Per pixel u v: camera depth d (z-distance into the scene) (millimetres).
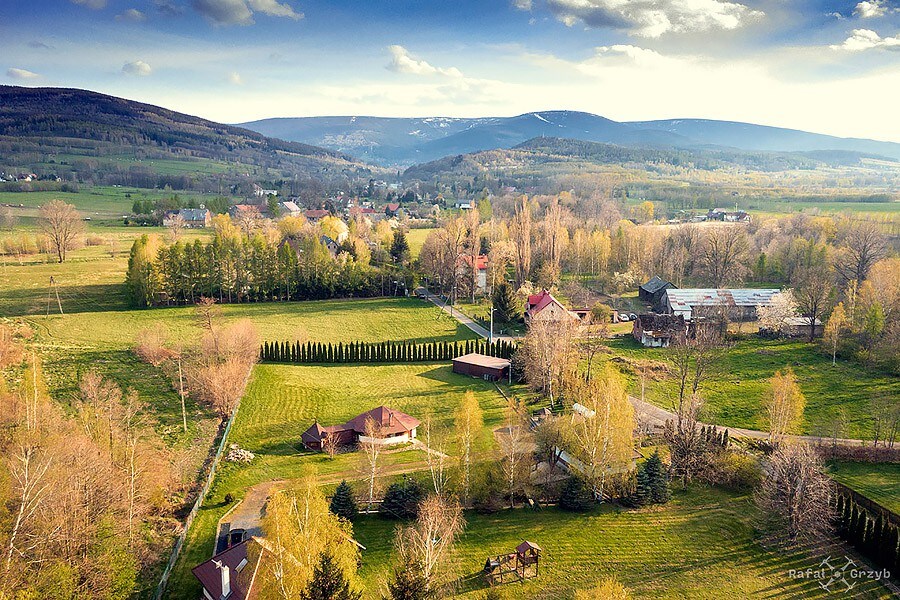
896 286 135750
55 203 189375
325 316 151750
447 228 193500
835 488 68500
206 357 107000
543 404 98500
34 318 130000
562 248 198625
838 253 173125
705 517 67125
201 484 72562
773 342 134375
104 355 109875
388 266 183250
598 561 59094
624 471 72250
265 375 109625
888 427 87750
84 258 185000
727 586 55500
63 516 47906
